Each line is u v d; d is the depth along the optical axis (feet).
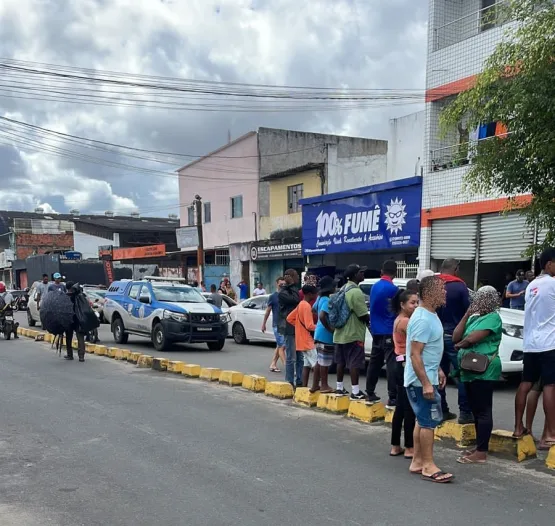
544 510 14.39
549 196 27.40
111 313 53.93
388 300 23.99
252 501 15.24
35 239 174.60
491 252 48.06
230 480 16.84
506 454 18.63
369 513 14.34
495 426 22.48
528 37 26.81
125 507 14.94
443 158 53.36
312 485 16.37
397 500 15.15
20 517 14.38
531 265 46.80
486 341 18.06
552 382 18.60
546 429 19.21
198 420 23.98
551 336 18.43
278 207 87.97
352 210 64.95
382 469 17.72
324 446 20.25
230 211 97.40
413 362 16.19
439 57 53.47
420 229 55.21
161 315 47.09
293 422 23.66
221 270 97.30
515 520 13.80
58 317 41.01
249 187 92.17
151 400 27.99
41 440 21.16
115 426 23.02
